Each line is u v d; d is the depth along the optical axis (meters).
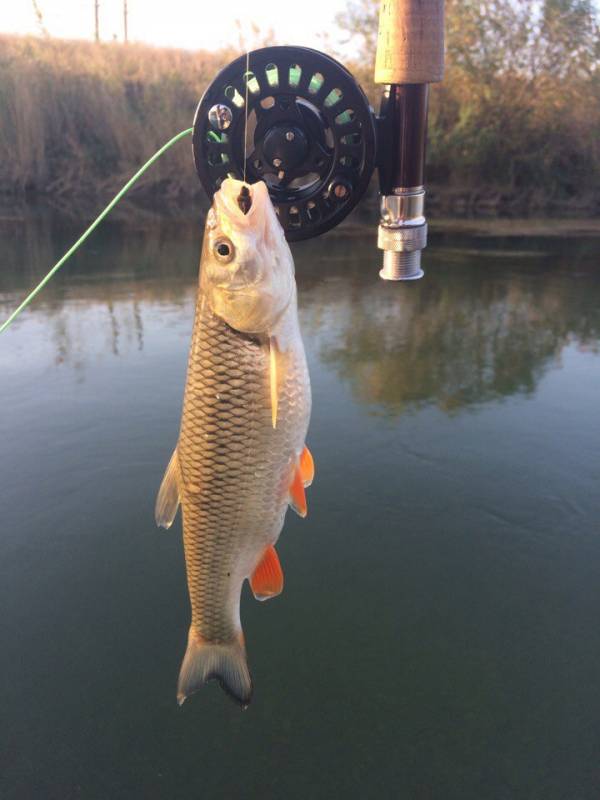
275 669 0.58
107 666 0.58
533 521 0.73
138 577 0.66
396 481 0.78
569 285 1.40
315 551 0.69
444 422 0.89
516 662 0.58
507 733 0.52
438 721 0.53
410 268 0.36
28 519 0.73
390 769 0.50
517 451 0.83
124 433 0.86
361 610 0.63
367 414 0.91
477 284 1.40
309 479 0.29
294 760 0.51
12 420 0.89
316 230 0.34
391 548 0.69
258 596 0.29
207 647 0.29
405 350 1.09
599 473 0.79
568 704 0.54
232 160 0.33
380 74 0.34
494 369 1.03
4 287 1.40
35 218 2.07
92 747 0.52
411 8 0.33
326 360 1.06
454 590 0.65
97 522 0.73
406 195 0.35
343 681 0.57
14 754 0.51
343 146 0.33
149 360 1.06
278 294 0.26
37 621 0.62
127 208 2.21
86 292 1.37
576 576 0.66
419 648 0.59
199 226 1.97
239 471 0.27
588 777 0.49
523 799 0.48
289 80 0.32
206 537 0.28
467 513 0.74
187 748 0.52
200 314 0.26
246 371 0.26
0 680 0.56
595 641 0.60
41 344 1.12
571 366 1.04
